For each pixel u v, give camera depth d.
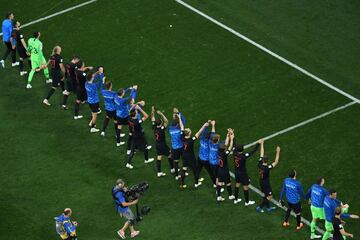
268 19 79.38
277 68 73.81
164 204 62.00
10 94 73.06
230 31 78.06
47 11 81.62
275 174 63.81
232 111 69.56
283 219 60.34
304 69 73.69
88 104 70.50
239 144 61.06
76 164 65.81
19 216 61.44
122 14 80.50
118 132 66.81
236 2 81.62
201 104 70.38
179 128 62.44
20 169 65.50
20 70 75.00
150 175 64.62
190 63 74.62
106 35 78.31
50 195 63.12
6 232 60.06
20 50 73.88
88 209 61.84
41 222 60.91
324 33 77.75
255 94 71.19
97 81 67.88
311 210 58.75
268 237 58.91
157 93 71.81
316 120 68.38
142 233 59.62
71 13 81.12
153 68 74.31
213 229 59.72
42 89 73.56
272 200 61.81
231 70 73.69
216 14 80.06
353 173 63.44
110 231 60.06
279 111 69.38
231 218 60.62
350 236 56.28
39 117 70.50
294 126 67.88
